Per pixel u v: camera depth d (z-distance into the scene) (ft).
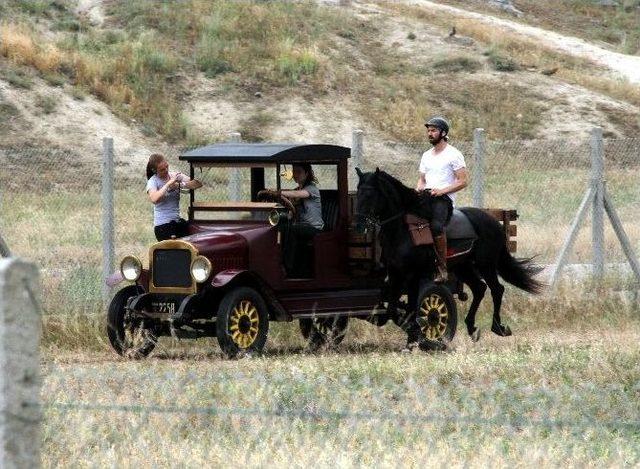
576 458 64.08
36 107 343.87
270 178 124.06
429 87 419.95
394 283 122.42
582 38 554.46
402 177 269.23
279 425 69.51
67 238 174.19
